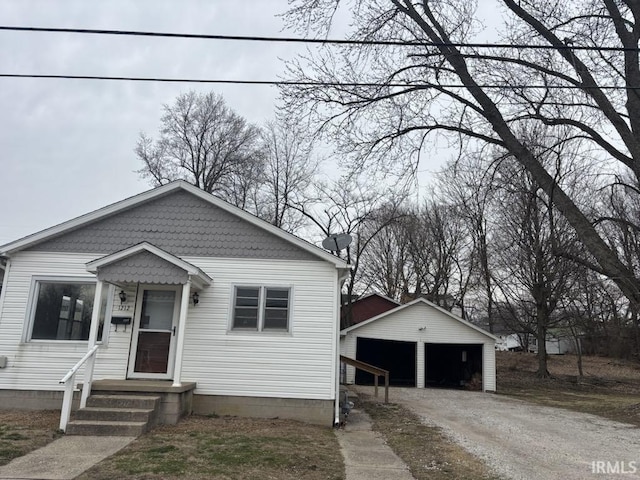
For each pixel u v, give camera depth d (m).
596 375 31.34
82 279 11.43
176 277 10.16
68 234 11.71
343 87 14.15
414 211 37.69
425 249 37.91
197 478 6.09
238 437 8.57
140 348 11.10
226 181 34.00
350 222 30.44
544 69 13.18
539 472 7.19
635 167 13.15
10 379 10.90
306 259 11.68
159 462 6.71
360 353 29.23
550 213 19.16
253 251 11.71
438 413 14.10
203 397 10.92
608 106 13.02
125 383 9.98
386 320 24.83
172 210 12.02
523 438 10.17
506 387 25.27
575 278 26.55
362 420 12.03
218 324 11.28
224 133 34.88
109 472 6.20
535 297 27.86
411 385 25.91
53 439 7.98
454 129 14.90
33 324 11.21
